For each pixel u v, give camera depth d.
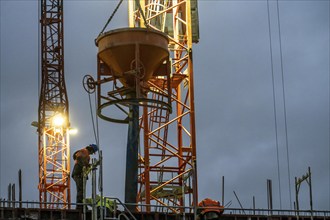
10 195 50.84
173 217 45.25
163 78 64.25
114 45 49.25
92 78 49.69
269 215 46.78
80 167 44.66
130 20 67.94
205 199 44.47
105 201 42.78
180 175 63.62
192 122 65.62
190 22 67.69
